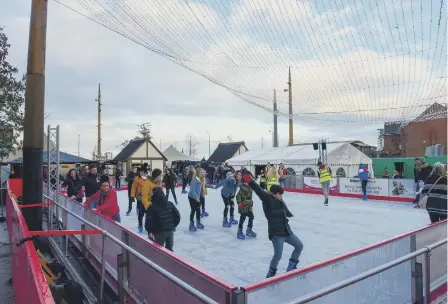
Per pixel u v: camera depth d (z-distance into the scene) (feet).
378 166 76.95
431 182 21.49
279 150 92.48
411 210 40.34
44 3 24.07
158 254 11.14
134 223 33.22
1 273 20.66
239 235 25.52
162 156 125.80
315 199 52.70
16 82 63.36
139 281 12.46
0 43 60.90
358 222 32.89
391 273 11.80
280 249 16.63
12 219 22.45
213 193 61.26
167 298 10.27
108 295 15.51
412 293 12.72
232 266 19.16
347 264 10.57
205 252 21.94
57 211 28.32
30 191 23.59
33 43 23.77
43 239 22.97
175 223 17.38
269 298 8.15
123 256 13.96
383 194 50.57
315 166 76.89
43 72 24.18
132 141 131.54
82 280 17.30
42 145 24.17
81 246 21.33
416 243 14.40
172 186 45.75
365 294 10.60
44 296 6.87
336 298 9.46
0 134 62.75
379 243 12.13
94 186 27.55
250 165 91.04
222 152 150.00
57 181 30.45
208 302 7.05
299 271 8.93
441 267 14.44
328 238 26.21
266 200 16.96
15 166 64.49
